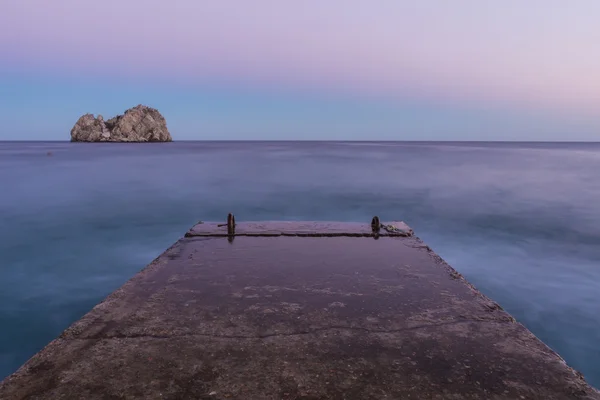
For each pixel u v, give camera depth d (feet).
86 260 35.04
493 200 67.51
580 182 94.27
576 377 5.83
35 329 22.77
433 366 6.10
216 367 6.04
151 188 81.46
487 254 36.65
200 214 56.65
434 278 10.28
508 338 7.04
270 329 7.32
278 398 5.31
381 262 11.74
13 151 274.36
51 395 5.37
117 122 477.36
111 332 7.18
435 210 59.11
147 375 5.83
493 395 5.39
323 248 13.50
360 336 7.07
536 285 28.50
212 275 10.47
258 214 57.57
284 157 212.84
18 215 54.44
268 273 10.66
